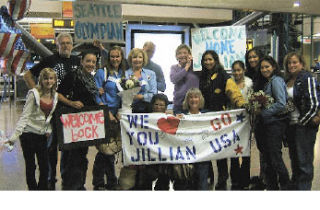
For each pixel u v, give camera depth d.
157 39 6.79
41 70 4.42
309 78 4.01
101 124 4.16
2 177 5.29
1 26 4.38
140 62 4.59
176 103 5.16
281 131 4.14
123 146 4.12
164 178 4.25
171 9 11.77
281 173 4.17
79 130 4.06
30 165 4.07
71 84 4.26
